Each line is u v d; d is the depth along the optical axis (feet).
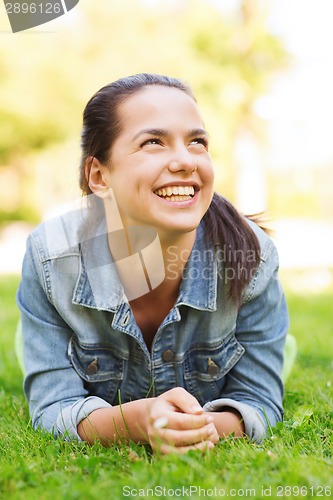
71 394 8.62
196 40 51.26
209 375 8.92
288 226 64.54
